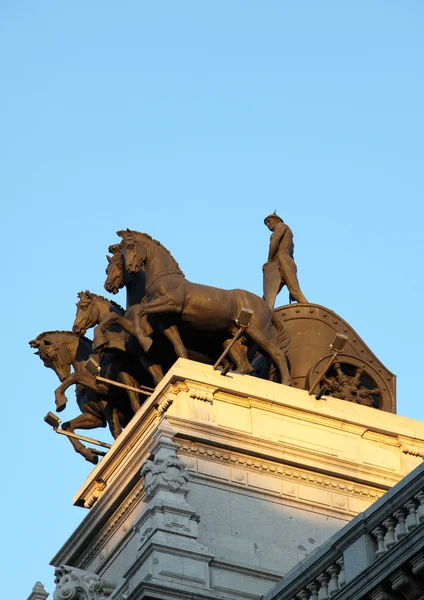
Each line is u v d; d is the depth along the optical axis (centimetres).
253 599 14150
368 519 11925
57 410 16312
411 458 15638
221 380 15200
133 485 14962
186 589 13762
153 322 15812
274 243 16925
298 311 16425
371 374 16312
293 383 16100
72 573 14438
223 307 15775
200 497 14612
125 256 15925
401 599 11550
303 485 15100
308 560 12325
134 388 15912
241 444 14950
